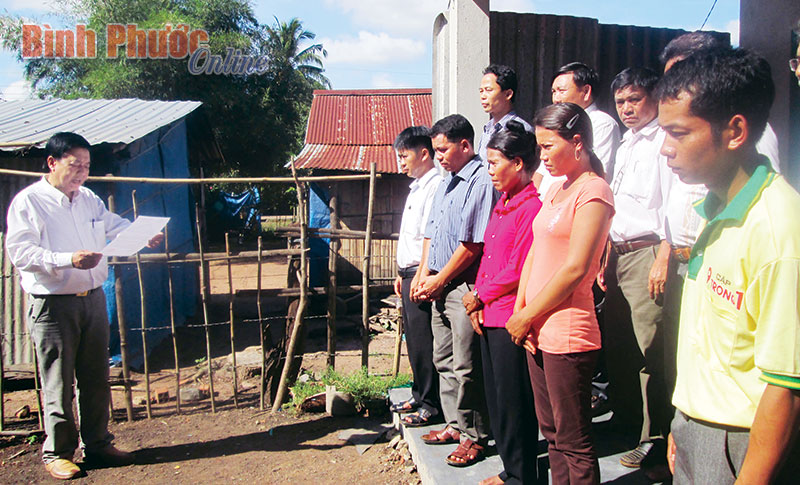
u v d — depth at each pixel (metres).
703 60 1.31
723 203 1.41
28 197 3.72
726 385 1.38
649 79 2.80
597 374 3.66
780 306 1.22
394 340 8.12
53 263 3.56
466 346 3.11
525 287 2.46
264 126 22.08
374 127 12.83
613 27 5.00
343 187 10.13
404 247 3.93
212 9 22.98
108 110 8.52
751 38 3.80
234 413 5.10
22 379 6.11
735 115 1.29
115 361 6.59
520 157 2.61
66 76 23.11
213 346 7.88
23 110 8.32
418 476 3.61
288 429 4.68
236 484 3.77
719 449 1.39
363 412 4.89
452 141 3.20
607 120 3.23
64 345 3.81
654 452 2.85
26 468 4.07
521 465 2.65
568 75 3.28
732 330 1.35
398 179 10.20
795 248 1.22
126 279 6.84
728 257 1.34
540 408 2.42
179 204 9.27
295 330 5.12
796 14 3.49
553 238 2.29
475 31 4.50
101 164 6.52
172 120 7.84
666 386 2.78
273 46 28.36
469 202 3.01
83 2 21.91
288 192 24.89
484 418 3.23
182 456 4.24
